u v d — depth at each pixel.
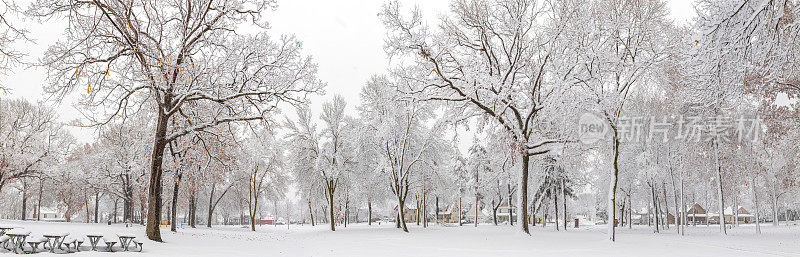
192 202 44.09
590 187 46.06
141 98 20.66
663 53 21.30
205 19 20.66
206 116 23.41
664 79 23.06
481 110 25.70
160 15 20.45
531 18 25.39
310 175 42.59
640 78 22.88
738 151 30.30
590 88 21.48
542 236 25.47
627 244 20.05
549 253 15.92
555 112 22.80
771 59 10.55
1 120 42.16
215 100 19.48
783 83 16.38
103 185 47.72
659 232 37.53
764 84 12.84
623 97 22.03
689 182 37.09
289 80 21.14
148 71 17.02
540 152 25.30
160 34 19.05
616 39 22.34
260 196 53.09
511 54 25.61
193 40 20.02
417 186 40.53
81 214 84.81
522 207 24.98
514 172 39.66
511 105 24.14
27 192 51.56
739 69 10.40
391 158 36.06
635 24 22.23
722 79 10.94
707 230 42.91
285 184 51.94
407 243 21.30
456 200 61.47
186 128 20.14
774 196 51.88
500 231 32.28
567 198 49.31
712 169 32.12
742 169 30.53
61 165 46.44
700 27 10.53
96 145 52.03
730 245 20.31
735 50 10.22
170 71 17.81
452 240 22.81
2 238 12.66
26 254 12.16
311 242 22.91
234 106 20.11
